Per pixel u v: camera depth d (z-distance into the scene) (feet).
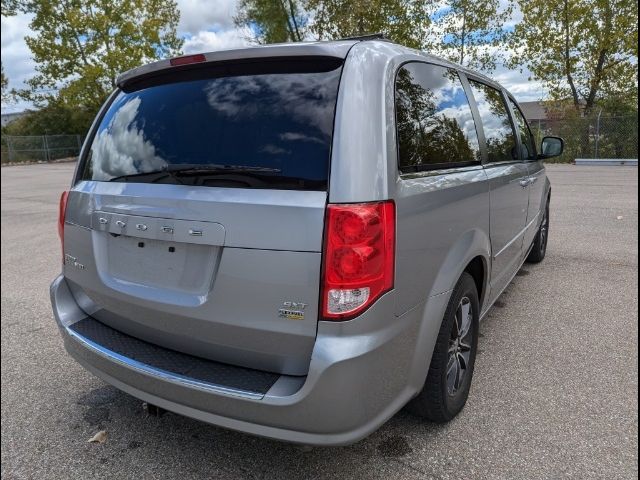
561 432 8.31
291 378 6.27
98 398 10.08
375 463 7.73
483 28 67.97
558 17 64.64
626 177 44.73
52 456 8.29
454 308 8.04
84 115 126.62
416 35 68.59
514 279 16.42
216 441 8.52
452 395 8.54
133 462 8.06
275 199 6.07
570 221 25.40
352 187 5.90
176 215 6.70
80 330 8.27
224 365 6.77
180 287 6.91
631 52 61.46
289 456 8.02
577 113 64.39
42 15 109.50
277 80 6.78
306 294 5.94
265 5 68.39
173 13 118.21
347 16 62.54
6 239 26.45
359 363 5.94
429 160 7.54
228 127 6.81
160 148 7.37
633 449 7.84
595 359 10.80
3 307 15.56
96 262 8.00
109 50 110.52
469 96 9.82
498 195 10.14
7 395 10.25
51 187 55.83
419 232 6.83
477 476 7.38
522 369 10.44
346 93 6.25
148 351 7.39
